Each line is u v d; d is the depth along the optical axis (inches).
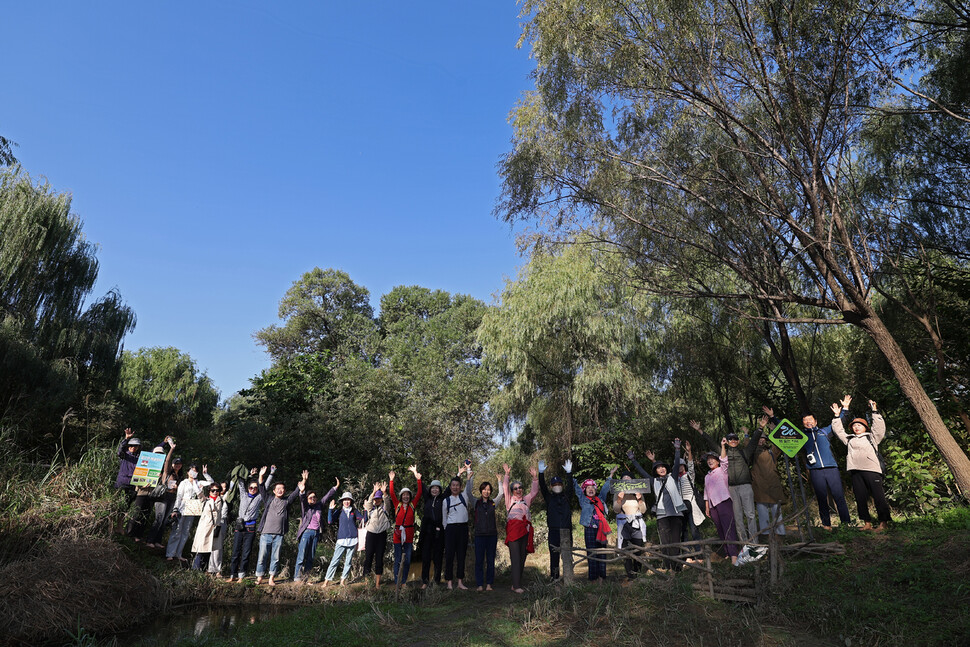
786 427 295.9
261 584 402.9
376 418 633.6
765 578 262.7
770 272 373.4
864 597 235.5
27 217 557.9
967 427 394.9
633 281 430.6
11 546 331.6
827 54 333.4
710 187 372.5
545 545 540.1
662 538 339.3
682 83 355.9
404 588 355.9
